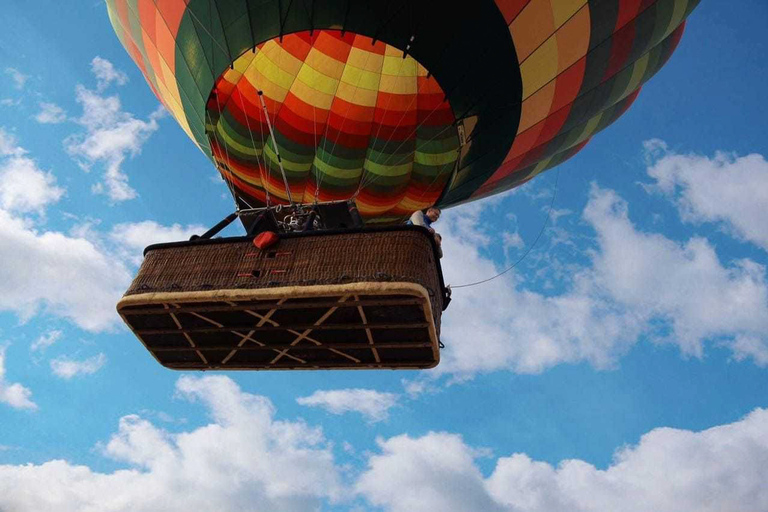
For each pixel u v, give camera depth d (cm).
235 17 1092
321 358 995
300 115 1355
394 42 1093
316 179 1410
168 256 931
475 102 1171
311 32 1081
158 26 1206
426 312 865
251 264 899
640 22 1273
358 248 880
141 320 949
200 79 1170
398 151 1388
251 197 1372
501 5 1109
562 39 1187
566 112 1313
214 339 979
